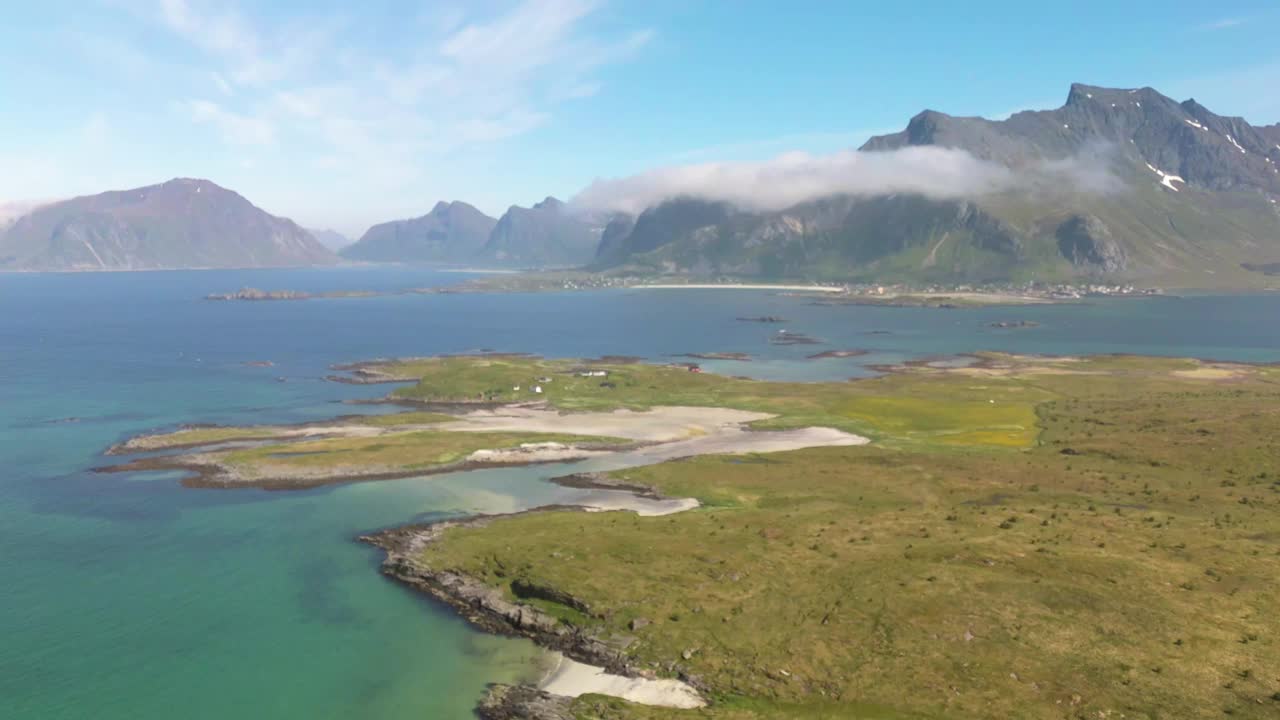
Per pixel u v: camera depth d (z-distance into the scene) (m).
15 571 92.06
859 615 75.31
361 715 65.19
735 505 114.19
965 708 62.00
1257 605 74.81
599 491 123.06
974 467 131.00
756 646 71.69
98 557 96.31
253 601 84.94
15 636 77.12
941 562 85.75
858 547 91.50
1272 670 64.38
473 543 97.50
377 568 93.50
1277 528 95.88
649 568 86.88
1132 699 61.72
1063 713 60.81
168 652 74.62
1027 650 68.50
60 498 118.19
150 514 111.75
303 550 98.94
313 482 127.19
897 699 63.59
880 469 130.50
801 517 104.50
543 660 73.31
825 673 67.44
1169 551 88.12
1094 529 96.25
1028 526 97.94
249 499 118.69
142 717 64.81
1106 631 70.81
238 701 67.06
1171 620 71.94
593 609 78.50
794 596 79.56
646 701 66.12
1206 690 62.22
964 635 71.06
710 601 79.19
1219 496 110.75
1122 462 133.00
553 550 92.69
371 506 116.06
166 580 90.00
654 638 73.81
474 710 65.75
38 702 66.69
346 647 75.69
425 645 76.12
